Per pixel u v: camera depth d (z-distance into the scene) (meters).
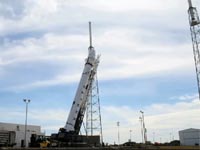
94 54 80.12
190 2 80.12
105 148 59.22
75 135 70.62
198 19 78.44
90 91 78.94
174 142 111.88
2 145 82.38
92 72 78.94
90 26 83.06
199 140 107.81
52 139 69.44
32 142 68.38
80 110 74.81
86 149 56.56
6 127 103.62
